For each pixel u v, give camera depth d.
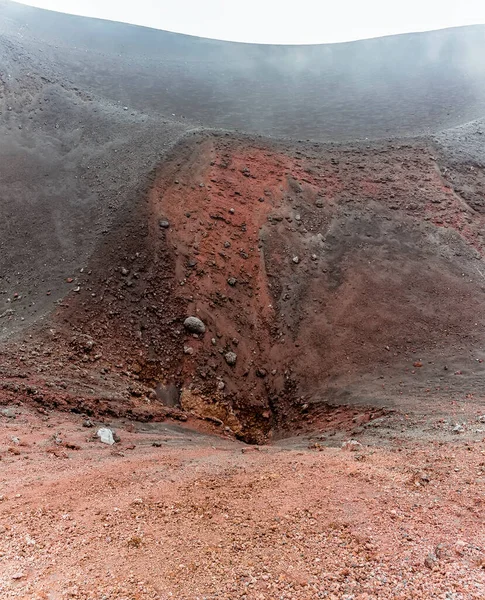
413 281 17.31
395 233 19.97
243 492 4.89
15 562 3.25
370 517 3.98
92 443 7.16
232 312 16.14
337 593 2.82
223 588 2.94
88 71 38.75
